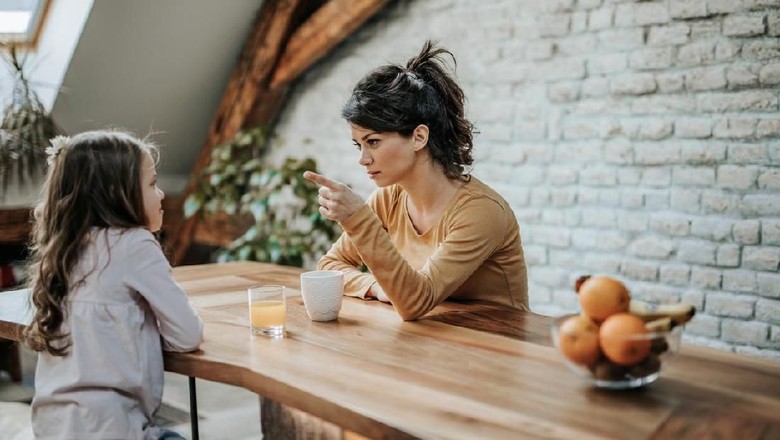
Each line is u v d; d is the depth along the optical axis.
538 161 3.53
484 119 3.70
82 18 3.63
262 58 4.16
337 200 1.74
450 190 1.98
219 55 4.23
